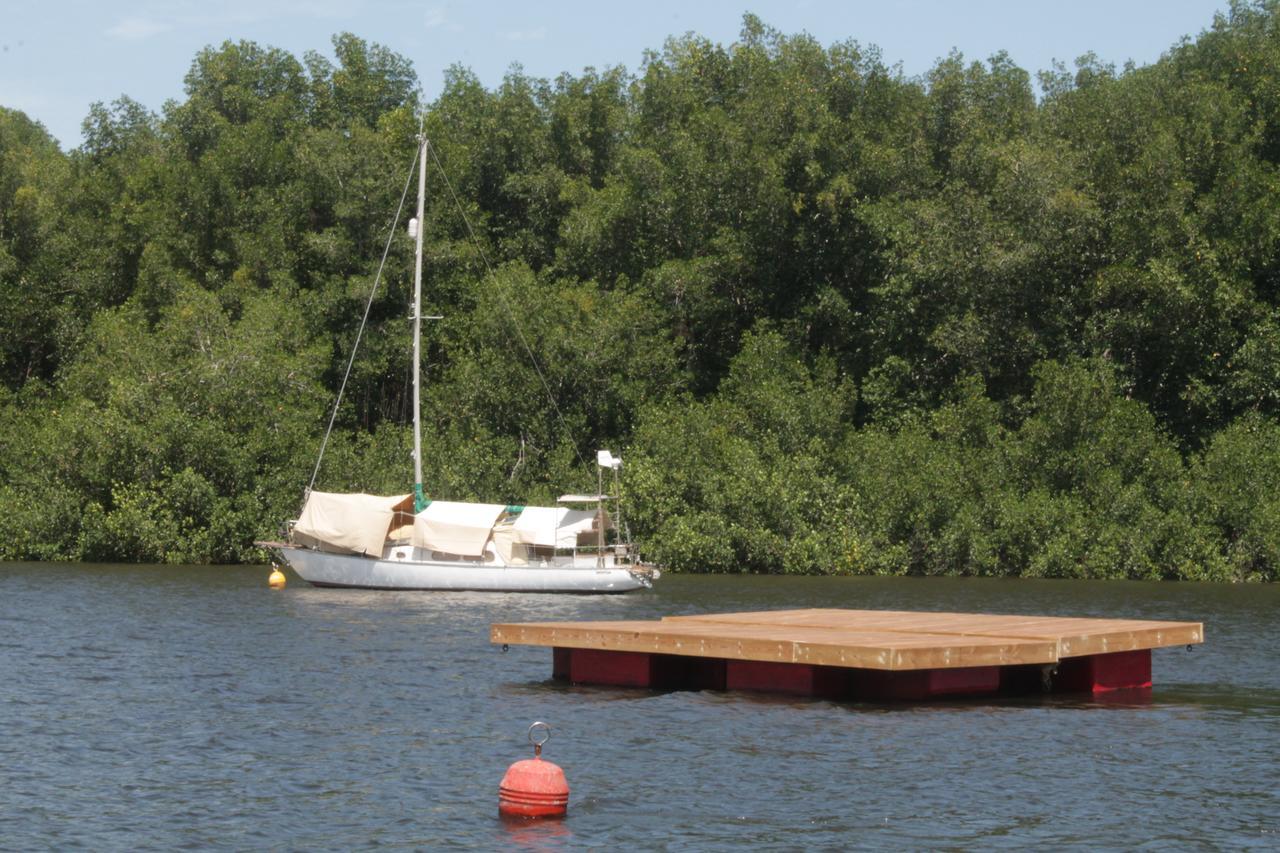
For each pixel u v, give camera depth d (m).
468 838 31.58
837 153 150.88
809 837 31.77
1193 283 129.12
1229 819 33.25
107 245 166.75
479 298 145.75
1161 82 155.38
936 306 141.75
